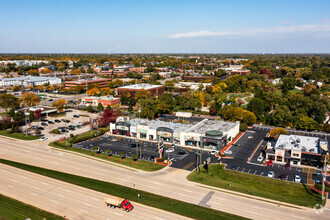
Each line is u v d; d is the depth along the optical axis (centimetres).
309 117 15950
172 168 9838
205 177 9025
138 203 7450
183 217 6831
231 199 7638
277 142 11300
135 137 13750
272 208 7162
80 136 13675
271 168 9838
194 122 16675
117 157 10862
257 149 11894
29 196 7856
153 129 13175
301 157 10125
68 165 10094
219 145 11725
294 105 18338
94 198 7756
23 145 12419
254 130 15025
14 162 10325
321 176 9125
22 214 6962
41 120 17162
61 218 6750
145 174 9312
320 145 10719
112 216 6856
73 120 17250
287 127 15550
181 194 7906
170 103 19725
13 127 14275
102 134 14262
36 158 10794
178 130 13062
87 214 6938
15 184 8588
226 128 13175
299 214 6881
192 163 10312
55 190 8219
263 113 17612
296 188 8244
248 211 7025
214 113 18600
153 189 8212
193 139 12250
